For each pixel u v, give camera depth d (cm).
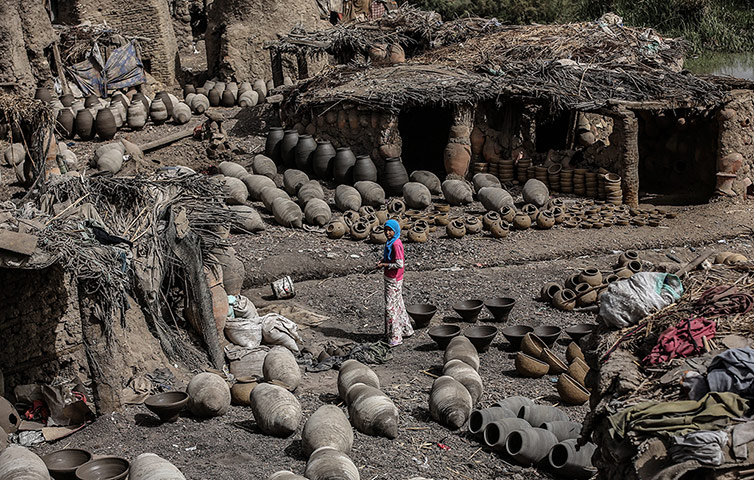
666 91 1908
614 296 728
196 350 1072
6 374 909
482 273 1502
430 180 1991
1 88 1648
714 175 2008
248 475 763
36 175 1525
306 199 1838
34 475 702
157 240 1016
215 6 3147
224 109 2888
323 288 1445
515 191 1988
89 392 933
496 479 793
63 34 2859
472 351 1060
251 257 1530
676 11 3822
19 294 911
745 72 3209
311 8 3203
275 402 866
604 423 621
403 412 939
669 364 636
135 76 2955
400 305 1192
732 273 795
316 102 2127
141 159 2056
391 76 2155
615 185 1866
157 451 821
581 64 2091
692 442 525
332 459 730
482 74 2106
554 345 1179
